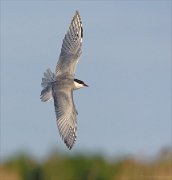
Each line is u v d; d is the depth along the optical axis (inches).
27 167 1213.7
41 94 719.1
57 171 1176.8
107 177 1165.7
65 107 703.1
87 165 1174.3
